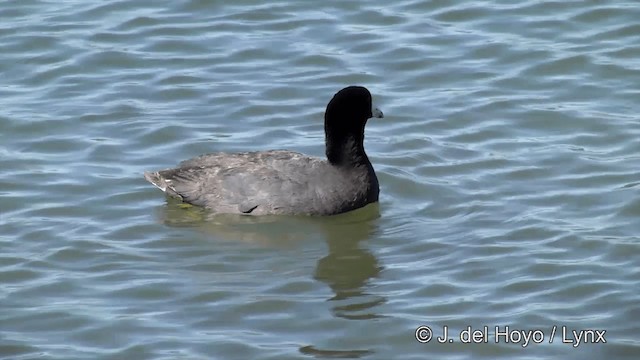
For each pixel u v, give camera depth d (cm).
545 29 2264
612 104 2030
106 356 1381
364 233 1670
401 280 1546
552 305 1473
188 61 2192
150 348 1397
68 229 1684
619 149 1889
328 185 1711
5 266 1585
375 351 1394
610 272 1539
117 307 1489
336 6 2367
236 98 2067
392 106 2041
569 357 1369
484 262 1577
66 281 1550
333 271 1573
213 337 1420
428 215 1720
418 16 2327
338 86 2108
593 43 2214
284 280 1551
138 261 1599
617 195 1742
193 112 2027
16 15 2355
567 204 1727
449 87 2102
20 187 1794
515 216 1698
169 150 1908
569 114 1997
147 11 2362
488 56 2189
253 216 1709
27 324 1452
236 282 1546
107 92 2095
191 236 1664
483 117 2003
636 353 1370
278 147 1912
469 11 2333
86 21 2331
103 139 1941
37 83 2131
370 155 1889
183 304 1495
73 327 1444
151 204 1753
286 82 2119
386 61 2183
